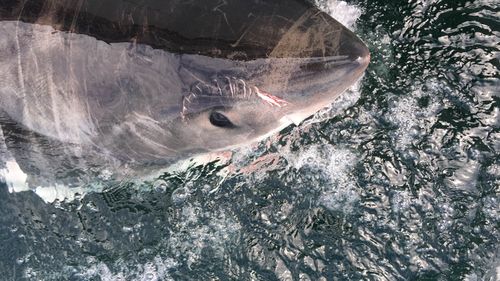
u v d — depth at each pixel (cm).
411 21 454
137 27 307
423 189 438
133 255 456
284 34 299
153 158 369
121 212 457
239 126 328
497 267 428
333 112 444
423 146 441
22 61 321
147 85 313
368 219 441
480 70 444
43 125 340
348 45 303
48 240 458
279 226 450
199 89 309
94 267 456
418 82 446
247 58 299
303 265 443
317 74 301
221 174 446
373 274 435
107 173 394
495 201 432
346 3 457
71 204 450
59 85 322
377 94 445
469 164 437
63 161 372
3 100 334
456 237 432
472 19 451
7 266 460
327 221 446
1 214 455
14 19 319
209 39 301
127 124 330
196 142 344
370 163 445
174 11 305
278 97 308
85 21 312
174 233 456
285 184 451
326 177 447
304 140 445
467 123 441
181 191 452
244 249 450
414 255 433
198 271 452
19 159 380
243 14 302
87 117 330
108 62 312
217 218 455
